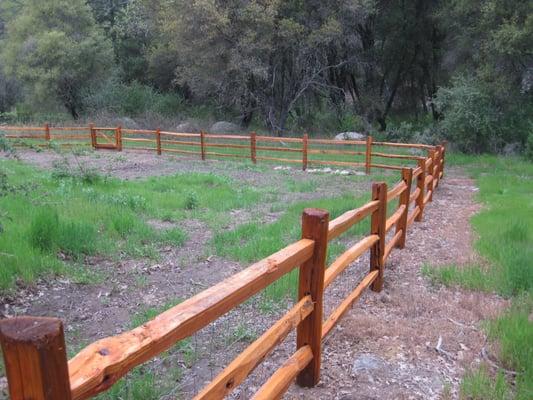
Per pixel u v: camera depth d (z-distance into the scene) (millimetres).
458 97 19031
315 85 24578
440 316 4434
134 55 30922
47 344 1239
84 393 1408
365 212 4234
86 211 7383
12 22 27266
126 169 14039
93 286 5148
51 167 13375
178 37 20750
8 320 1288
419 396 3199
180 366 3580
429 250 6438
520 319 4066
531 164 15844
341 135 22328
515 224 6809
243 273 2340
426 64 28359
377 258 4898
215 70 21547
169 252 6352
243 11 19750
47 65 24750
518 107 18812
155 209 8391
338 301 4773
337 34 21109
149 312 4379
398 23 26609
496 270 5348
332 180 12703
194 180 11555
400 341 3928
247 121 26031
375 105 27141
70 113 26859
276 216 8406
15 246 5418
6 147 6398
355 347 3824
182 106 28438
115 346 1577
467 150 19203
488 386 3223
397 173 13789
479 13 19641
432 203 9766
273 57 22203
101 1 31500
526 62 18406
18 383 1251
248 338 4004
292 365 2893
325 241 3051
